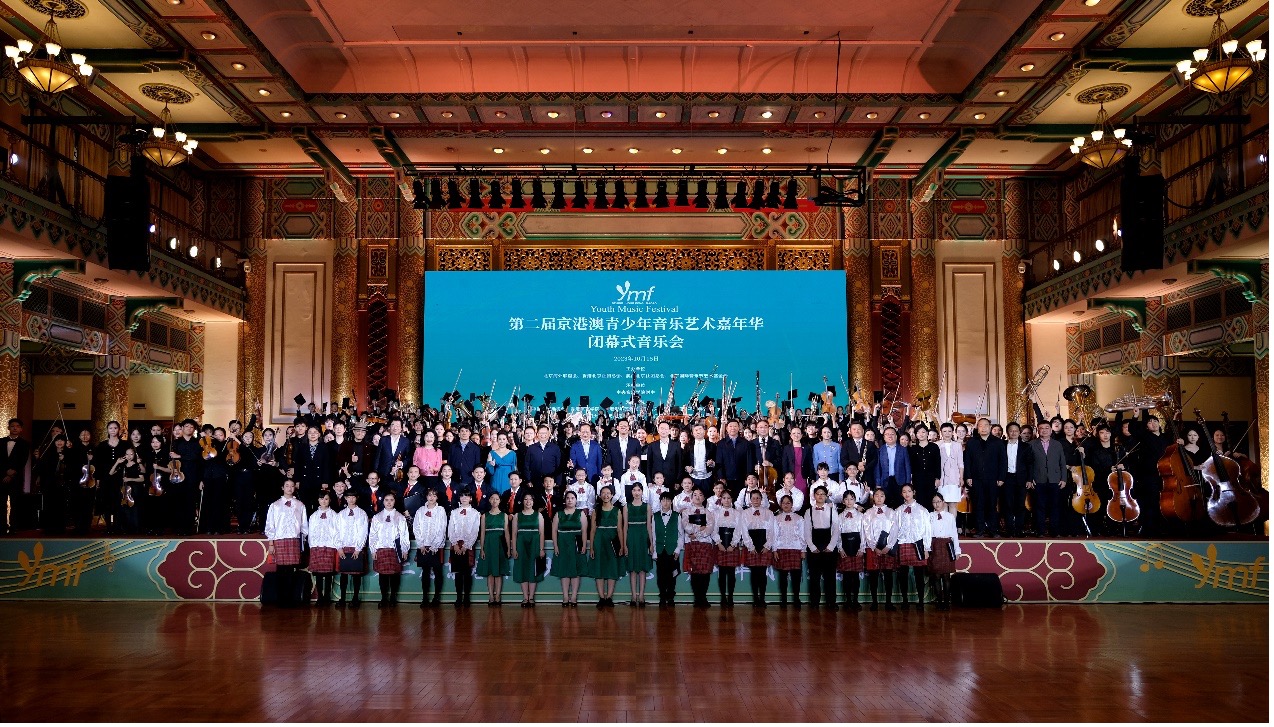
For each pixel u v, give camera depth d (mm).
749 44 12758
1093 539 10812
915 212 17953
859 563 10281
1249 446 16359
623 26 12320
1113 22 11016
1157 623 9109
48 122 11898
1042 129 14609
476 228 17938
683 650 7566
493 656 7289
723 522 10398
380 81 13523
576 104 13391
